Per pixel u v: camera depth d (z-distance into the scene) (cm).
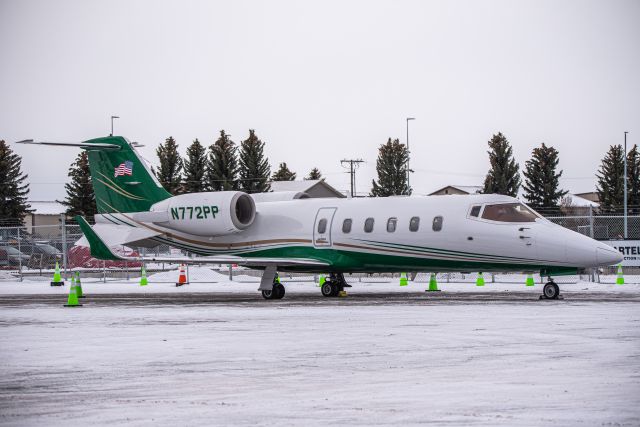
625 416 1027
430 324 2083
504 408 1079
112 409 1117
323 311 2553
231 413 1079
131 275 6041
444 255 3131
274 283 3328
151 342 1816
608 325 1991
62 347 1755
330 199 3472
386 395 1177
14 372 1431
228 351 1648
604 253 2856
